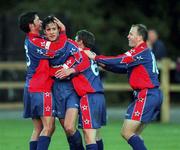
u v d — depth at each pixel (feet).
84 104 91.76
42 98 91.86
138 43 93.20
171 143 123.54
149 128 150.51
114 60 91.91
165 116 167.12
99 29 251.60
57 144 119.14
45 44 91.50
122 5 262.88
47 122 92.07
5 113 186.39
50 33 91.71
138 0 266.36
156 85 92.27
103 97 93.20
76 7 254.27
